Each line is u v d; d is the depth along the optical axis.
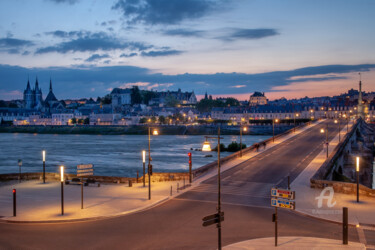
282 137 101.88
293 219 30.38
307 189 42.31
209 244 24.20
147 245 24.25
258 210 33.44
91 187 45.84
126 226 28.72
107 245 24.33
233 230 27.34
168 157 110.62
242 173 53.22
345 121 160.00
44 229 28.12
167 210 33.72
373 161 93.50
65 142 182.00
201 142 170.25
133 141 184.00
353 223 28.41
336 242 24.00
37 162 102.38
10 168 91.19
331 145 82.81
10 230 27.94
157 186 45.56
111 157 112.69
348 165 81.25
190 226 28.55
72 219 30.59
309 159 65.06
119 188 44.75
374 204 34.81
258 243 23.91
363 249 22.48
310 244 23.55
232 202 36.62
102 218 31.22
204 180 48.25
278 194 22.94
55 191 43.69
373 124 177.50
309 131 116.31
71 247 24.00
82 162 101.12
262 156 69.75
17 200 38.59
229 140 176.25
